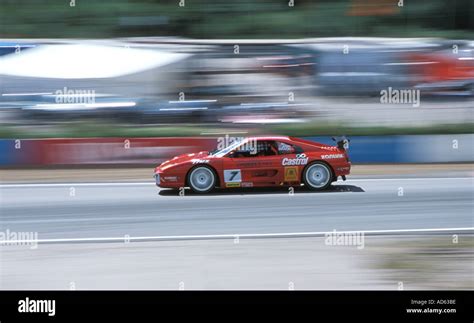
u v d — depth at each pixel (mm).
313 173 8844
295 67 15883
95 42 16031
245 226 6949
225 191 8953
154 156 11781
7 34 16578
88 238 6516
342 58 15883
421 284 5184
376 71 15844
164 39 16469
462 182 9805
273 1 17828
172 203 8141
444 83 15656
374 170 11172
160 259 5781
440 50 15805
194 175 8727
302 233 6672
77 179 10273
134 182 9930
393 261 5742
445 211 7719
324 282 5188
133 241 6395
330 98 15633
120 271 5449
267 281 5195
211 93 15539
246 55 15867
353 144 12047
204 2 17453
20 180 10195
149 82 15398
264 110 15000
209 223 7090
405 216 7453
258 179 8734
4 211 7789
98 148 11648
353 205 7996
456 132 14211
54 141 11609
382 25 17672
